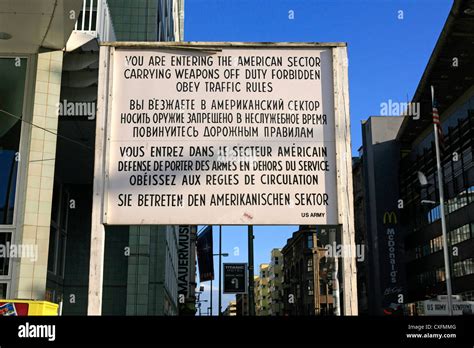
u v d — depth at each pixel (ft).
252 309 51.49
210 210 25.09
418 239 226.79
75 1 40.47
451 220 187.52
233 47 26.63
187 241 152.56
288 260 367.04
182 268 150.51
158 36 88.48
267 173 25.54
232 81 26.37
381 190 257.55
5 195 44.86
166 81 26.27
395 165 260.42
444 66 172.96
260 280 518.37
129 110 25.94
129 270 72.64
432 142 211.41
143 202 25.03
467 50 164.96
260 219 25.11
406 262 245.45
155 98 26.08
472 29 155.12
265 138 25.89
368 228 266.16
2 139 45.70
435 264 203.31
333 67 26.58
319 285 294.25
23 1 40.16
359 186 291.99
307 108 26.30
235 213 25.13
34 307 28.58
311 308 294.87
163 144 25.66
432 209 209.05
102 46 26.27
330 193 25.50
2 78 46.70
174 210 25.00
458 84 181.88
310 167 25.72
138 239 73.87
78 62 51.60
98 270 24.14
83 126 62.44
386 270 246.47
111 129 25.70
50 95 46.83
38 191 44.80
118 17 81.82
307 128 26.11
